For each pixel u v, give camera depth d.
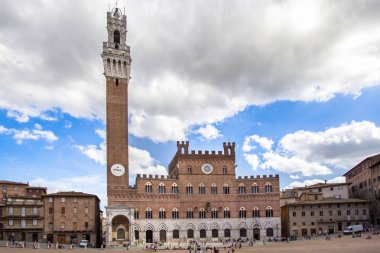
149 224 155.62
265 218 163.88
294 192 195.38
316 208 161.88
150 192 158.75
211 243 151.25
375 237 121.62
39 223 144.75
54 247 130.38
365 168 175.25
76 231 146.75
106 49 165.75
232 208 164.50
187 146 166.88
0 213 144.25
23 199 148.88
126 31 171.50
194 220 160.88
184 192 162.38
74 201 149.12
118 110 162.12
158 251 124.31
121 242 147.12
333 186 188.25
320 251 97.94
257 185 167.12
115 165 156.50
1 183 169.38
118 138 159.38
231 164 168.62
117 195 154.25
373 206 165.00
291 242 138.38
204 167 166.50
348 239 124.88
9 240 138.12
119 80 165.12
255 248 124.25
